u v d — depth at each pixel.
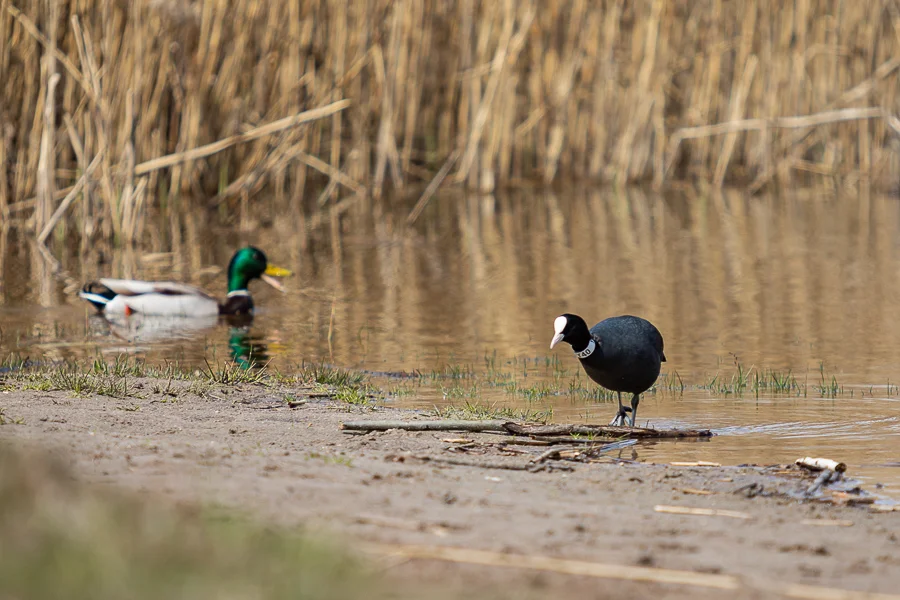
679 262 22.50
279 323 17.03
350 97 31.53
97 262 21.78
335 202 30.55
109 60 24.52
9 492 5.45
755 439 10.12
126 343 15.34
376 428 9.75
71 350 14.70
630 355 10.39
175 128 29.42
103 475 6.82
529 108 34.97
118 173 24.08
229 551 4.97
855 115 31.94
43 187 22.97
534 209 29.83
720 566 5.95
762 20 33.50
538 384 12.88
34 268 20.97
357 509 6.56
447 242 25.00
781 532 6.83
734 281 20.45
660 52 33.50
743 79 33.66
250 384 11.97
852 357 14.36
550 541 6.20
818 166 34.94
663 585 5.52
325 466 7.83
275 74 30.33
